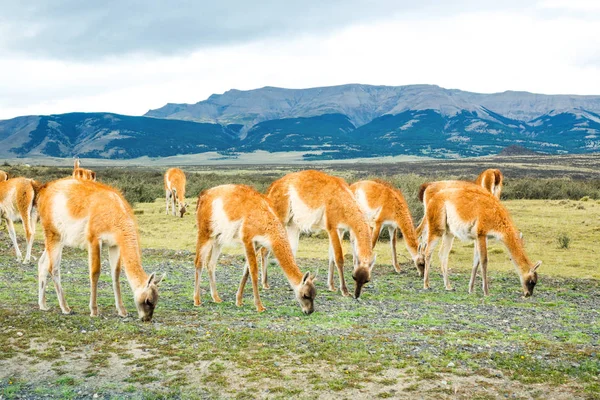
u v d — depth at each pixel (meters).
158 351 7.68
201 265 10.76
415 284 13.59
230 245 10.59
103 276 13.74
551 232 22.66
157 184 47.28
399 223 14.52
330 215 11.73
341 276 11.98
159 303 10.92
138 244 9.40
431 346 8.05
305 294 9.95
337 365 7.18
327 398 6.15
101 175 56.88
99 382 6.61
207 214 10.45
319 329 9.02
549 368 7.14
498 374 6.93
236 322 9.41
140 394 6.27
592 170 97.75
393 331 8.98
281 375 6.81
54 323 8.95
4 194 14.84
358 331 8.93
